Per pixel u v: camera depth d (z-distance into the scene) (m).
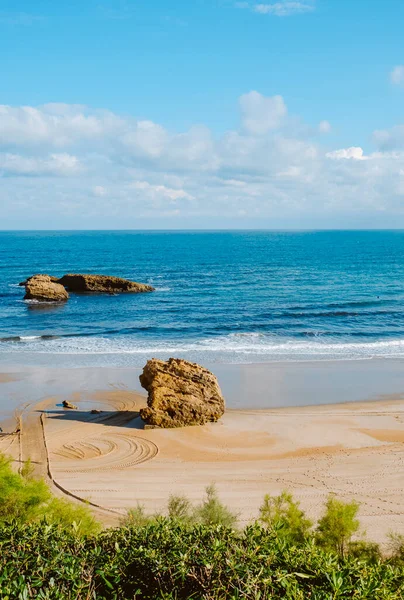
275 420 30.39
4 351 46.19
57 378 38.09
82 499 20.41
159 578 9.06
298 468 23.72
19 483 14.76
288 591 8.25
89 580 8.80
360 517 18.83
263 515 15.41
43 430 28.58
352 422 30.05
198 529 10.48
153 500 20.31
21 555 9.41
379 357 44.34
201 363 42.25
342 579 8.57
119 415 31.03
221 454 25.59
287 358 43.94
